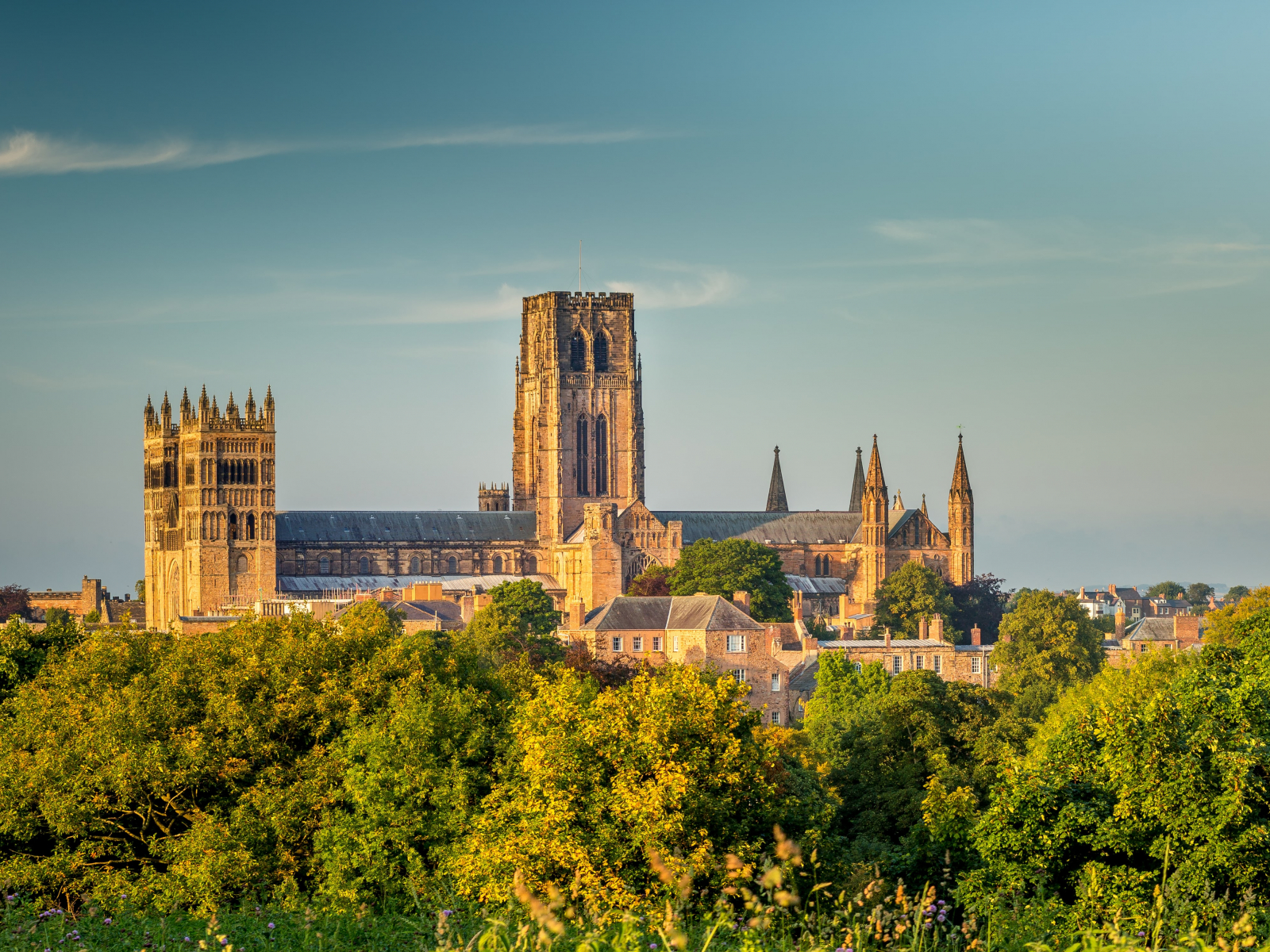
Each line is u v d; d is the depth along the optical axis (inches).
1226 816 2763.3
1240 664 3772.1
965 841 3336.6
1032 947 2027.6
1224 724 3105.3
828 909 2341.3
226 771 4079.7
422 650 4874.5
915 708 5826.8
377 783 3722.9
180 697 4360.2
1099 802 2942.9
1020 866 2903.5
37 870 3846.0
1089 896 2669.8
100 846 3951.8
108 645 5068.9
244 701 4355.3
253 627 5002.5
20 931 2361.0
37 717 4554.6
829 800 5275.6
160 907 3348.9
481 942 1786.4
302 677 4520.2
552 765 3248.0
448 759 3882.9
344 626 5073.8
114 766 3932.1
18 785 4045.3
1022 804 2928.2
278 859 3757.4
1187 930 2162.9
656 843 2997.0
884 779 5516.7
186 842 3668.8
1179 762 2832.2
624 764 3280.0
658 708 3415.4
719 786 3383.4
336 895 3385.8
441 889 3221.0
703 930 2112.5
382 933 2373.3
